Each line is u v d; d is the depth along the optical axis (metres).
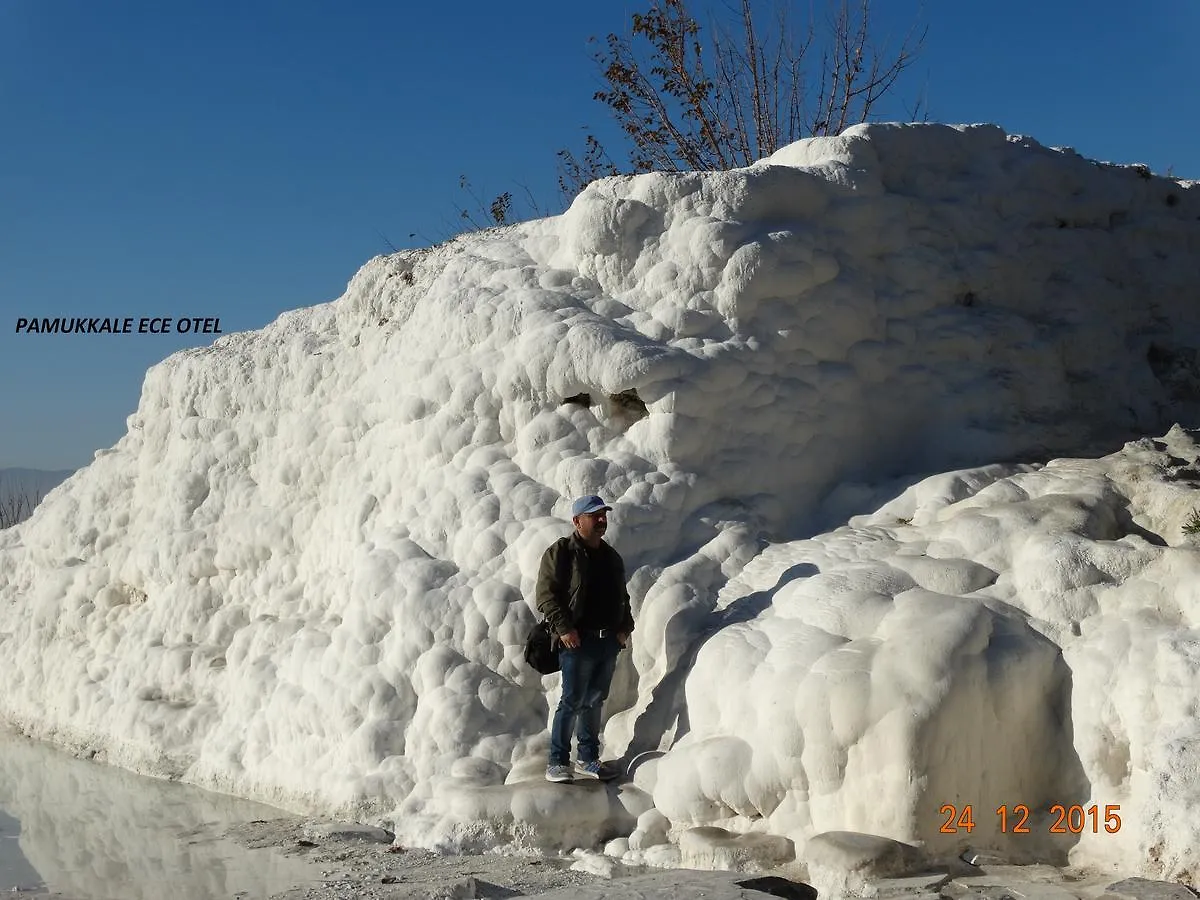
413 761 7.18
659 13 19.48
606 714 7.09
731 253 8.23
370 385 9.38
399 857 6.36
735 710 6.23
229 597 9.93
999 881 5.23
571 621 6.65
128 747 9.27
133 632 10.39
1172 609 5.79
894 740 5.55
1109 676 5.66
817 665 5.96
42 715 10.65
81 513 11.75
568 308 8.33
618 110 19.84
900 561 6.64
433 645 7.43
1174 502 6.81
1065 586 6.12
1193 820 4.99
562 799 6.43
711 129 19.41
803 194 8.73
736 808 6.07
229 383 10.61
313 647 8.17
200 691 9.34
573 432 7.92
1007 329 9.02
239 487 10.23
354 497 8.91
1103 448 8.37
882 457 8.51
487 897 5.52
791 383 8.15
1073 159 10.27
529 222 9.80
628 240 8.53
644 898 5.16
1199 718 5.26
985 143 9.94
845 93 18.91
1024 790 5.78
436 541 7.90
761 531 7.61
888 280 8.98
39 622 11.31
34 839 7.19
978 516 6.85
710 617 6.98
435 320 8.71
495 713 7.18
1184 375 9.59
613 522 7.36
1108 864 5.33
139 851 6.84
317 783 7.53
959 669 5.66
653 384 7.71
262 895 5.82
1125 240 10.19
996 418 8.56
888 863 5.31
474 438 8.20
